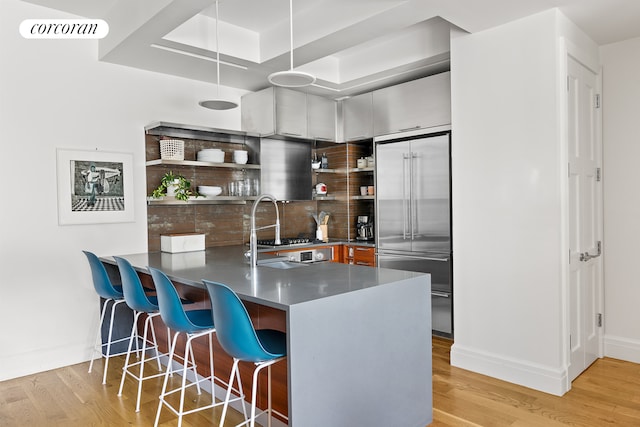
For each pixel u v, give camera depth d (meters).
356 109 4.96
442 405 2.71
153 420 2.59
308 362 1.87
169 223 4.15
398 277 2.45
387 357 2.25
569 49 2.97
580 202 3.20
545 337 2.91
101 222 3.70
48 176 3.44
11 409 2.75
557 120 2.85
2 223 3.24
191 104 4.34
